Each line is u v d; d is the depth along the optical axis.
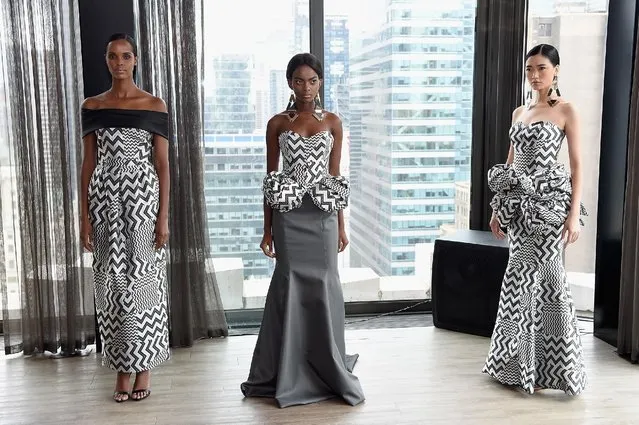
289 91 4.23
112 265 3.00
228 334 4.10
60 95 3.57
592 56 4.18
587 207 4.36
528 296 3.11
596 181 4.33
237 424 2.84
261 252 4.33
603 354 3.69
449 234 4.21
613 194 3.79
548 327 3.11
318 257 3.09
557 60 3.05
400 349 3.78
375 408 3.00
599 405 3.02
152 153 3.11
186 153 3.77
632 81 3.54
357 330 4.14
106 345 3.09
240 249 4.32
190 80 3.73
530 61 3.05
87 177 3.06
